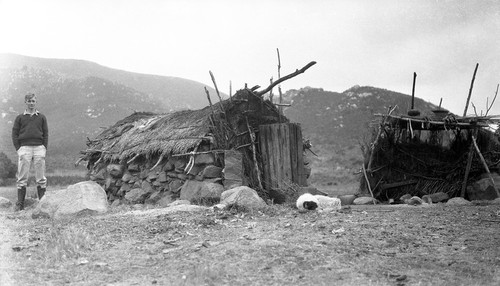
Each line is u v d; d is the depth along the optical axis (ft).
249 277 14.94
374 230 22.25
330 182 105.40
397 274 15.30
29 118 35.65
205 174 36.63
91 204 29.53
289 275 15.15
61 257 17.43
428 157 47.42
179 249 18.62
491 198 42.39
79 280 14.85
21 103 248.73
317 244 19.10
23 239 20.84
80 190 29.91
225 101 40.06
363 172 47.21
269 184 39.50
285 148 39.88
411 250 18.75
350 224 23.58
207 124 38.27
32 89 269.23
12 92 259.80
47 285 14.30
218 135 38.06
